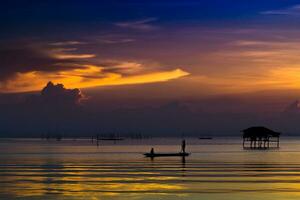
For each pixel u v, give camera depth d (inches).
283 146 7790.4
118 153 4798.2
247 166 2790.4
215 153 4744.1
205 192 1676.9
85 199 1550.2
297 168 2637.8
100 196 1603.1
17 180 2046.0
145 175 2244.1
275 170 2500.0
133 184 1888.5
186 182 1945.1
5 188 1785.2
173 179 2054.6
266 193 1654.8
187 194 1637.6
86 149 6195.9
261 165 2874.0
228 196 1599.4
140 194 1640.0
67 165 2940.5
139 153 4781.0
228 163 3068.4
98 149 6205.7
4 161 3368.6
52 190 1733.5
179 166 2810.0
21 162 3253.0
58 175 2265.0
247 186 1820.9
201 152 5034.5
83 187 1808.6
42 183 1935.3
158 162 3201.3
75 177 2162.9
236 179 2047.2
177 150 5772.6
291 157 3855.8
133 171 2468.0
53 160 3499.0
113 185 1862.7
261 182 1940.2
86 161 3356.3
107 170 2539.4
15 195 1624.0
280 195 1617.9
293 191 1699.1
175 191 1702.8
